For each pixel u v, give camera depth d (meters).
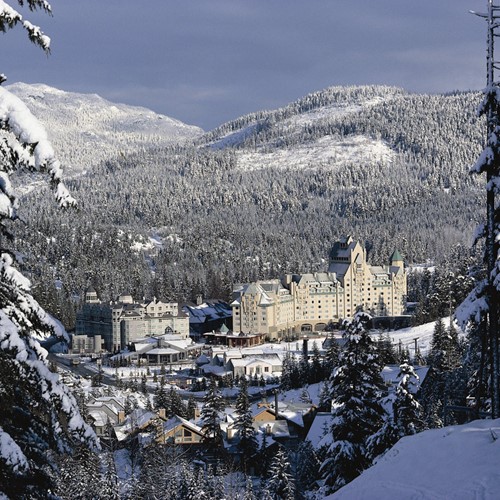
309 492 95.50
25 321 22.28
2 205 21.12
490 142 40.47
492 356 41.31
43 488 24.03
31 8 21.14
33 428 24.12
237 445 126.69
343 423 57.09
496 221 41.38
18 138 20.50
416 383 56.72
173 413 158.00
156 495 85.00
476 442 32.91
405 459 33.91
